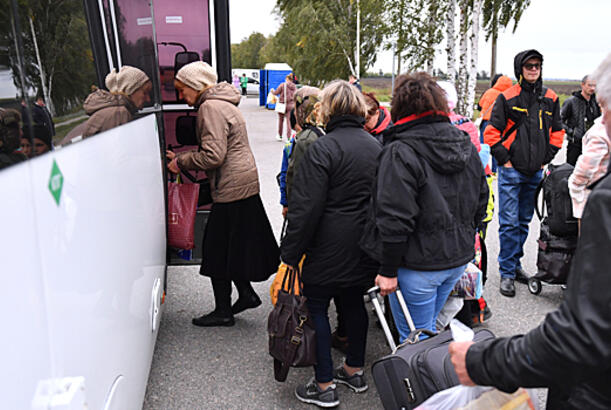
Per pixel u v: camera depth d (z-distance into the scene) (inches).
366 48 1170.0
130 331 81.5
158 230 121.4
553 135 173.8
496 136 170.6
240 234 142.7
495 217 272.1
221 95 139.7
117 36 86.9
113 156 73.7
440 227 97.7
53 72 53.0
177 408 117.5
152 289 108.0
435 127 95.5
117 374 70.8
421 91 95.0
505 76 252.4
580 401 48.2
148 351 103.0
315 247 109.6
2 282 36.6
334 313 165.2
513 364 47.5
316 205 104.7
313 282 110.3
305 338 109.3
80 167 56.8
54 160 48.6
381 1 695.7
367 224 101.9
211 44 199.0
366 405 119.1
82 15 66.4
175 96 197.0
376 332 153.0
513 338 49.8
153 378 129.1
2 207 37.1
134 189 90.0
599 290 41.5
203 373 131.6
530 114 168.4
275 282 119.1
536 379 46.4
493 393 61.5
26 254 40.8
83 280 55.0
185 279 193.3
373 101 152.3
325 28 1212.5
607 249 41.4
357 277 109.6
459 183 98.9
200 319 155.3
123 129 83.2
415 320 109.0
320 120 116.8
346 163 105.5
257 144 563.2
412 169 93.6
